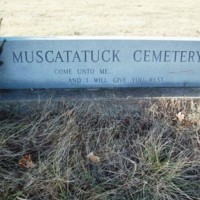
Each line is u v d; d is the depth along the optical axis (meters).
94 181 2.52
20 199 2.37
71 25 5.57
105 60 3.32
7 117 3.06
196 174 2.60
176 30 5.45
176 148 2.78
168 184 2.47
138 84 3.43
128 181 2.52
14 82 3.36
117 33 5.23
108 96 3.23
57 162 2.58
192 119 3.03
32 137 2.82
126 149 2.78
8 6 6.68
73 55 3.29
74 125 2.90
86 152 2.74
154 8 6.73
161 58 3.34
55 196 2.41
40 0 7.21
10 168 2.61
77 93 3.30
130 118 3.05
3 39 3.21
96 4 6.93
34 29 5.32
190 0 7.41
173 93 3.32
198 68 3.39
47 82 3.38
